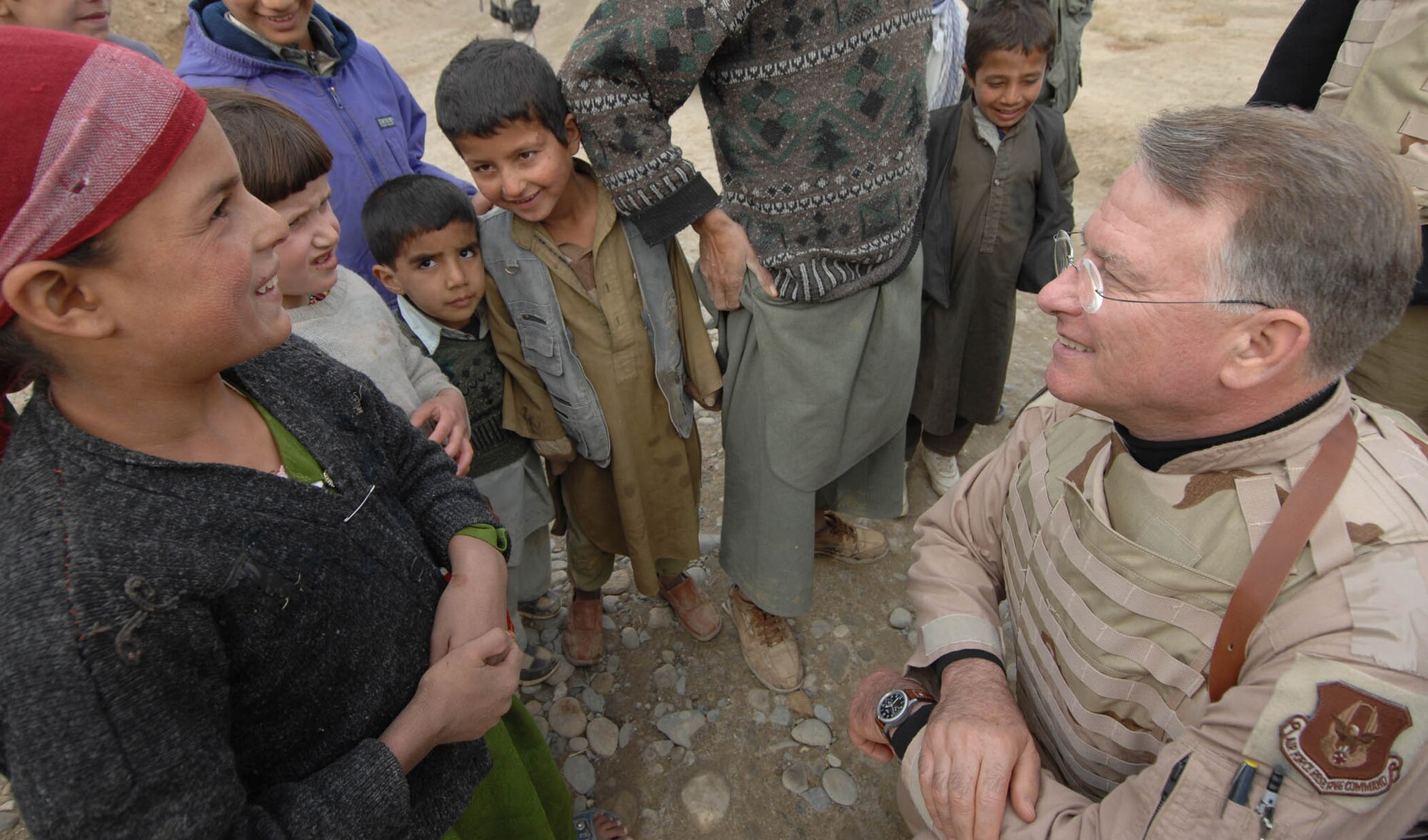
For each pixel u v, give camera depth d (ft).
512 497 6.29
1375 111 5.91
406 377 5.05
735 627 7.99
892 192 5.52
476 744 3.84
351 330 4.80
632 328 5.72
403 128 7.65
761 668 7.38
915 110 5.42
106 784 2.18
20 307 2.15
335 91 6.98
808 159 5.24
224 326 2.47
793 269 5.58
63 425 2.41
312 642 2.84
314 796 2.73
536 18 24.76
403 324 5.62
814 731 7.03
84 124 2.05
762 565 6.90
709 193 5.13
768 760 6.84
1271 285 2.68
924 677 4.39
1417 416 6.48
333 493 3.00
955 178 7.67
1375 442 2.92
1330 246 2.59
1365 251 2.58
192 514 2.51
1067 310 3.25
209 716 2.50
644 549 6.56
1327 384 2.90
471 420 5.92
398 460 3.76
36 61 2.04
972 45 7.14
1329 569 2.75
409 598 3.36
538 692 7.36
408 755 3.01
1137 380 3.06
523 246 5.44
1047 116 7.71
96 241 2.14
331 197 6.93
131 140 2.12
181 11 28.07
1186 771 2.90
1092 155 19.39
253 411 3.03
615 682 7.47
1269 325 2.76
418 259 5.19
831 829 6.38
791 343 5.87
